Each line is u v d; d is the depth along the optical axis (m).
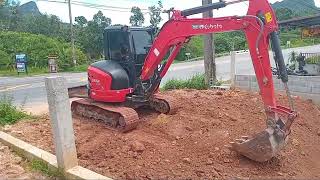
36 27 53.47
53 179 6.27
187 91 13.85
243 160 7.11
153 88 9.84
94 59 47.78
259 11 7.10
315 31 17.91
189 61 42.59
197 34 8.35
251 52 7.16
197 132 8.48
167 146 7.76
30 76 29.38
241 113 10.24
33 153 7.08
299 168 7.11
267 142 6.73
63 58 40.41
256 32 7.07
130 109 9.21
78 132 9.02
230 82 15.77
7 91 18.28
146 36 10.17
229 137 8.15
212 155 7.26
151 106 10.54
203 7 8.48
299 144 8.27
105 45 10.16
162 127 8.89
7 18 56.69
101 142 8.16
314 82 12.05
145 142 7.93
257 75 7.11
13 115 10.29
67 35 50.72
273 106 6.97
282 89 13.02
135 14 47.62
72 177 6.12
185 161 6.99
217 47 54.84
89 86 10.08
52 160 6.69
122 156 7.35
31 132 9.10
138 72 9.90
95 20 50.62
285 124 6.84
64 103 6.26
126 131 8.88
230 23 7.62
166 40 8.99
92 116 10.02
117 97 9.53
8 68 37.19
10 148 7.79
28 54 40.19
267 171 6.79
